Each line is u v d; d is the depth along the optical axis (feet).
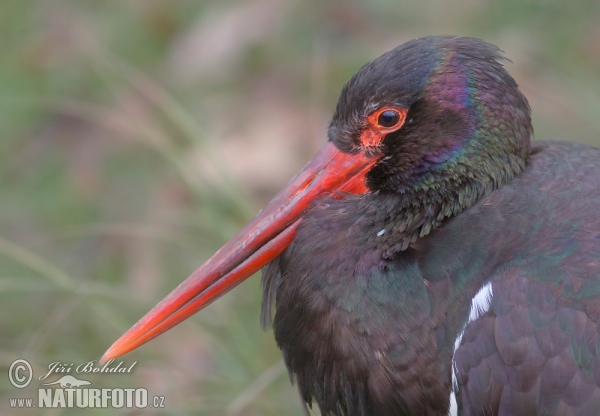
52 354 33.88
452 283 25.90
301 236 27.35
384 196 27.27
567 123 42.52
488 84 26.50
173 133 44.04
